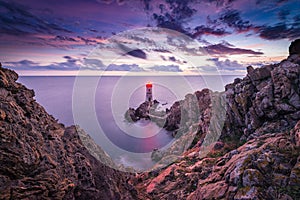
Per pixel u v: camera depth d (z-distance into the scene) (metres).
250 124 14.98
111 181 7.41
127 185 9.09
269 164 7.97
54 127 7.62
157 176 12.16
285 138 9.51
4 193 4.33
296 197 6.60
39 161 5.35
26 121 5.95
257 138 11.48
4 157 4.60
